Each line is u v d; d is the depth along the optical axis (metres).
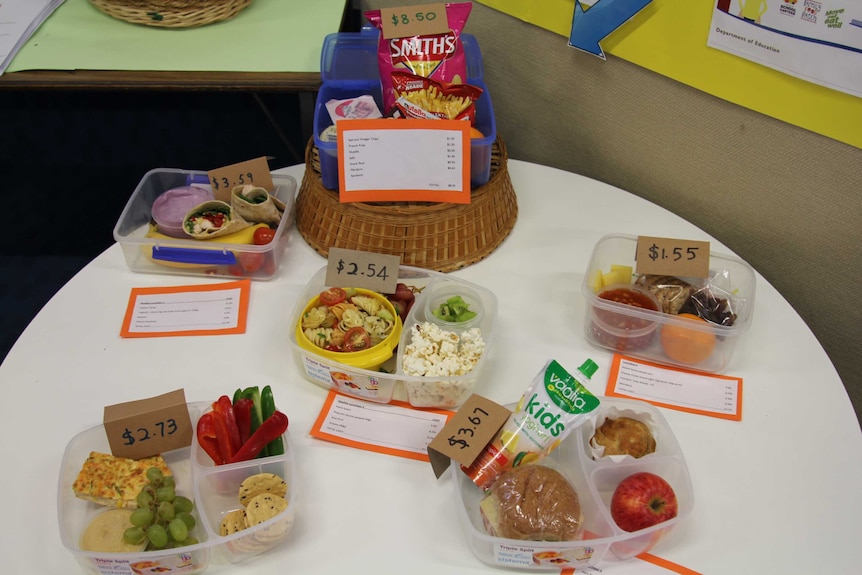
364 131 1.14
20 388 1.08
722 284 1.24
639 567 0.89
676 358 1.12
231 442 0.94
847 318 1.31
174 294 1.24
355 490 0.96
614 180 1.52
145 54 1.40
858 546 0.91
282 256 1.31
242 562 0.89
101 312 1.21
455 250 1.25
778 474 0.99
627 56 1.32
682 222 1.38
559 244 1.33
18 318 1.94
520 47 1.48
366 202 1.23
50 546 0.89
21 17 1.46
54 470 0.98
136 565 0.85
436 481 0.98
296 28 1.50
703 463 1.00
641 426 0.99
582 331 1.19
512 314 1.21
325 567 0.88
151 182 1.37
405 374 1.04
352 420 1.05
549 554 0.86
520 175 1.49
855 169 1.16
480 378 1.11
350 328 1.09
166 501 0.90
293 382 1.11
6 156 2.35
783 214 1.29
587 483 0.93
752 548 0.90
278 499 0.88
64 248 2.12
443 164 1.17
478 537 0.86
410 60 1.25
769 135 1.23
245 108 2.48
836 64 1.09
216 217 1.25
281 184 1.39
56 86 1.33
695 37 1.22
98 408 1.06
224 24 1.51
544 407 0.96
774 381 1.11
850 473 0.99
